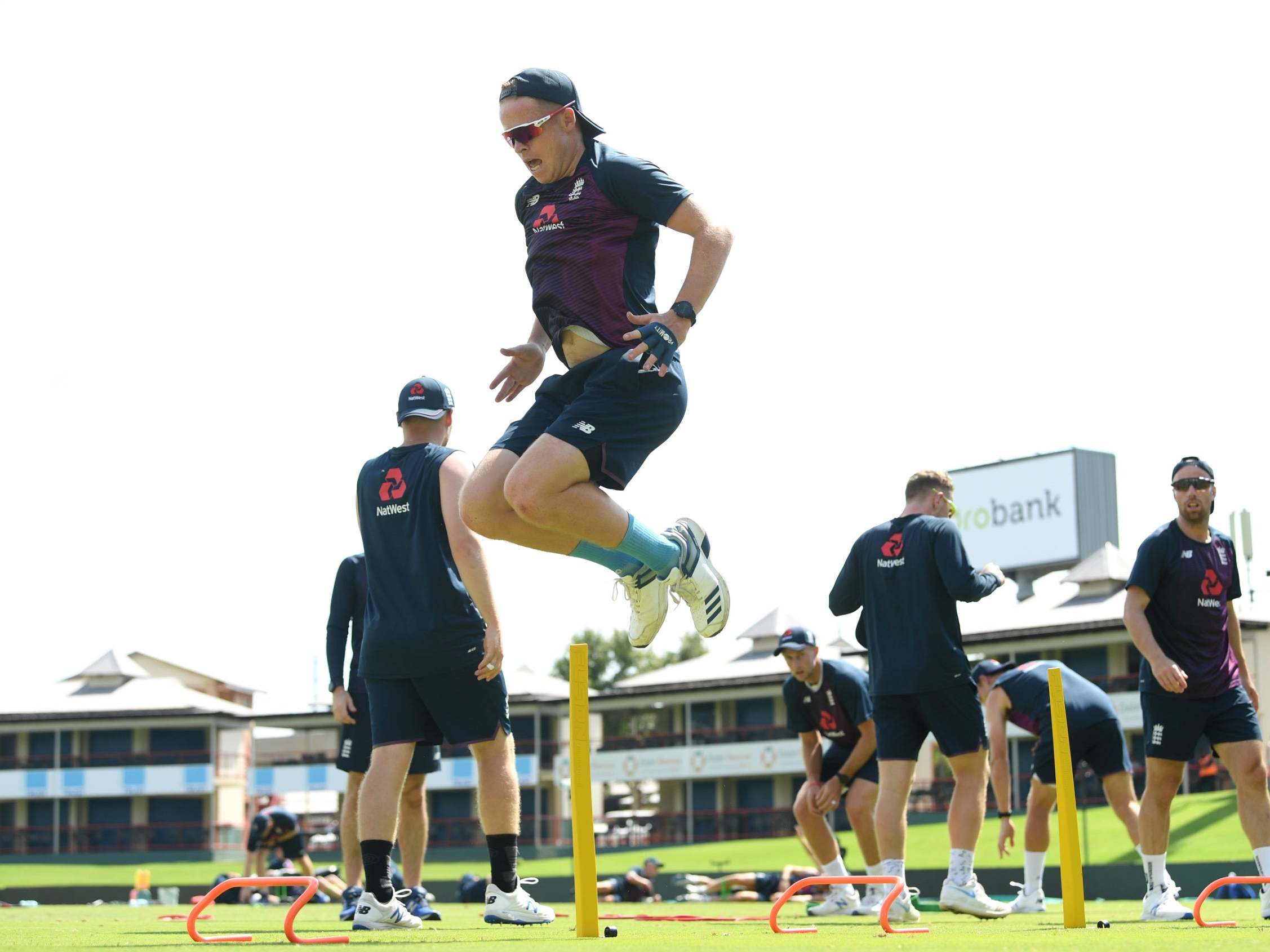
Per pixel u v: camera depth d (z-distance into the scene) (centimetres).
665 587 521
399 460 624
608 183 489
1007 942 412
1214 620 709
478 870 4475
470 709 613
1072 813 497
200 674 7681
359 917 621
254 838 1573
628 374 478
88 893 3700
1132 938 436
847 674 965
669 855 4256
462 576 602
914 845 3544
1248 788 700
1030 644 4938
